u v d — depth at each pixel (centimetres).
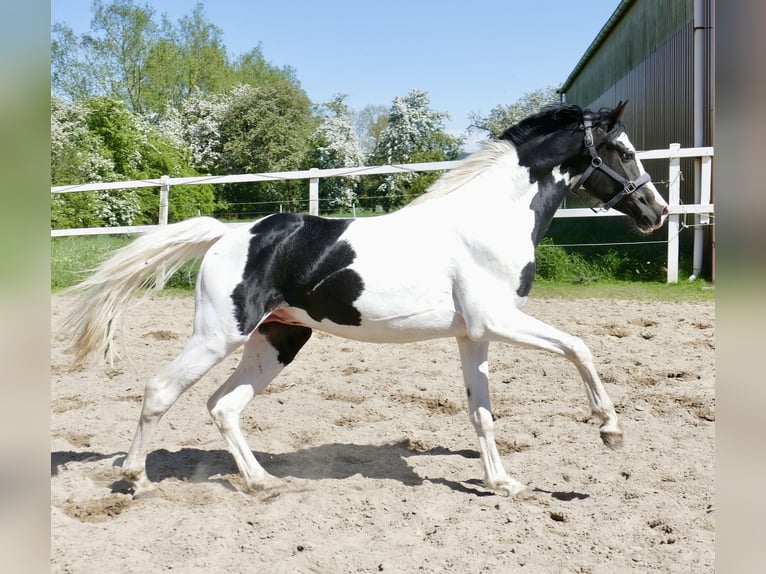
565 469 398
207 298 360
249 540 304
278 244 361
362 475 391
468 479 392
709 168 1001
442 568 275
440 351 708
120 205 1705
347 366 652
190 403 540
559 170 380
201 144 2698
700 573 269
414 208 379
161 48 3706
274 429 479
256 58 4688
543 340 347
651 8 1523
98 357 379
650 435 448
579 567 276
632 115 1734
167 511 337
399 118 2636
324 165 2706
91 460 416
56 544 293
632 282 1039
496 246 356
